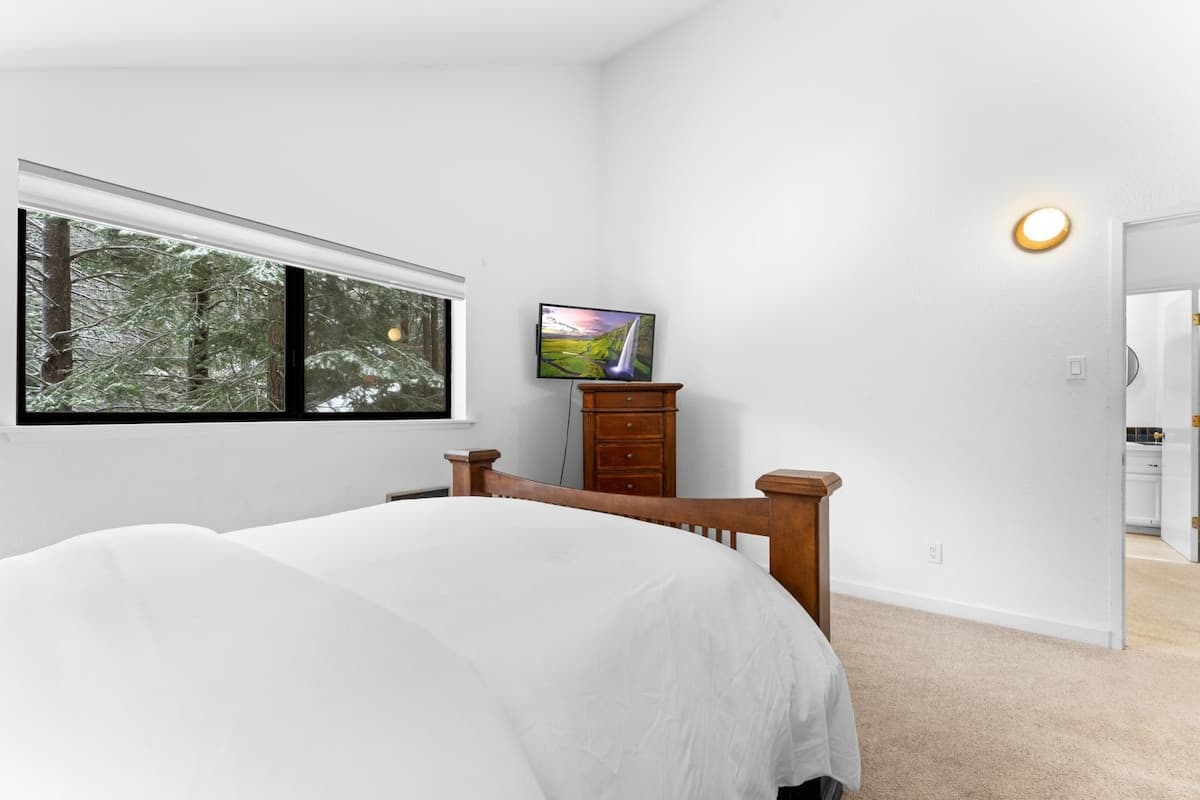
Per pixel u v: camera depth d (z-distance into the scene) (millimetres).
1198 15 2227
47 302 2041
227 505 2332
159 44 2033
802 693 1101
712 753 855
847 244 3068
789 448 3266
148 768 482
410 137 3043
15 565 909
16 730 521
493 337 3475
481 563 1025
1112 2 2389
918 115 2852
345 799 488
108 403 2174
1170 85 2273
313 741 531
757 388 3395
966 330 2715
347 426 2729
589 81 4090
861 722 1787
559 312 3498
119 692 572
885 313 2943
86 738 513
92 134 1980
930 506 2803
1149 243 3861
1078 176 2453
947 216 2770
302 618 725
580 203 4004
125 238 2223
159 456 2150
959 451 2730
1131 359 4953
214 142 2295
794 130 3260
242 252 2373
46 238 2041
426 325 3273
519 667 714
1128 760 1592
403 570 972
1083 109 2445
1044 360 2523
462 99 3314
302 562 1007
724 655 975
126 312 2225
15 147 1825
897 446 2904
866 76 3012
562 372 3506
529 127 3691
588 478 3412
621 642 827
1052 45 2514
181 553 951
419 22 2664
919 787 1476
